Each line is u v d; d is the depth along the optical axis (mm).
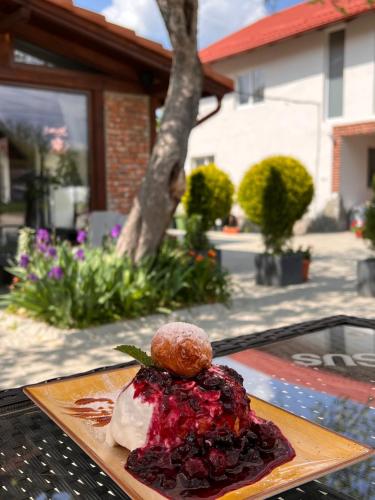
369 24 13875
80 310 5020
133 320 5238
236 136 17938
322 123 15297
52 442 1267
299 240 13672
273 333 2131
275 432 1146
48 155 8023
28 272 5676
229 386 1112
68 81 7621
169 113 5898
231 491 970
